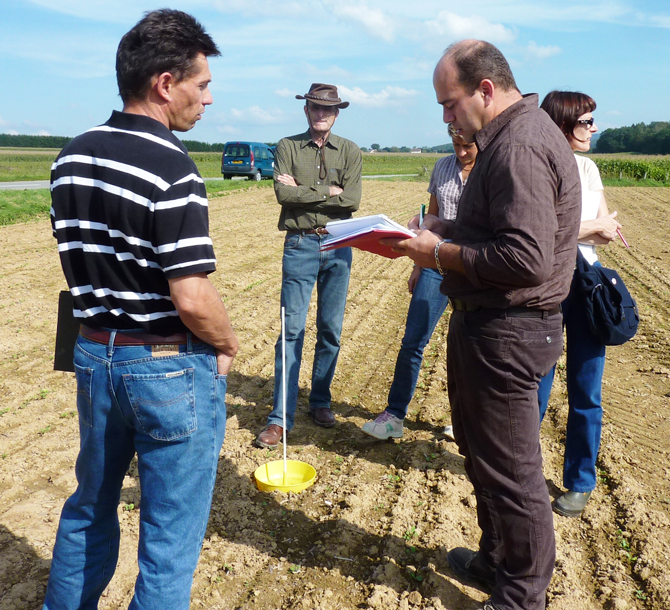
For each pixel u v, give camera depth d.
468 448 2.60
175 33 1.86
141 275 1.83
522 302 2.17
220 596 2.67
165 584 1.94
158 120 1.94
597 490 3.53
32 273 8.36
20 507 3.21
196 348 1.94
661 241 12.63
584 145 3.25
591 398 3.21
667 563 2.87
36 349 5.60
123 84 1.90
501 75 2.18
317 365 4.27
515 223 2.01
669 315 7.19
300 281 3.99
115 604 2.58
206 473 2.01
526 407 2.27
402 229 2.40
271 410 4.54
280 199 3.85
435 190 3.82
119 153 1.79
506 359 2.21
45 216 14.27
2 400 4.52
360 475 3.67
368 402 4.80
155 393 1.86
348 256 4.05
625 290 3.10
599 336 3.07
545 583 2.34
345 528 3.14
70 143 1.90
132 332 1.88
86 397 1.94
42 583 2.68
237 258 10.02
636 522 3.17
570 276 2.27
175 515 1.96
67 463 3.70
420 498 3.42
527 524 2.28
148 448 1.93
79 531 2.06
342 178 4.02
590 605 2.64
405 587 2.74
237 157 29.66
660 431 4.27
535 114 2.15
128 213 1.77
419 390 5.06
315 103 3.82
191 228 1.78
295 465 3.62
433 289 3.77
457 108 2.26
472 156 3.51
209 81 2.01
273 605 2.62
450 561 2.84
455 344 2.39
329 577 2.81
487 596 2.69
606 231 3.13
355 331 6.50
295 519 3.26
